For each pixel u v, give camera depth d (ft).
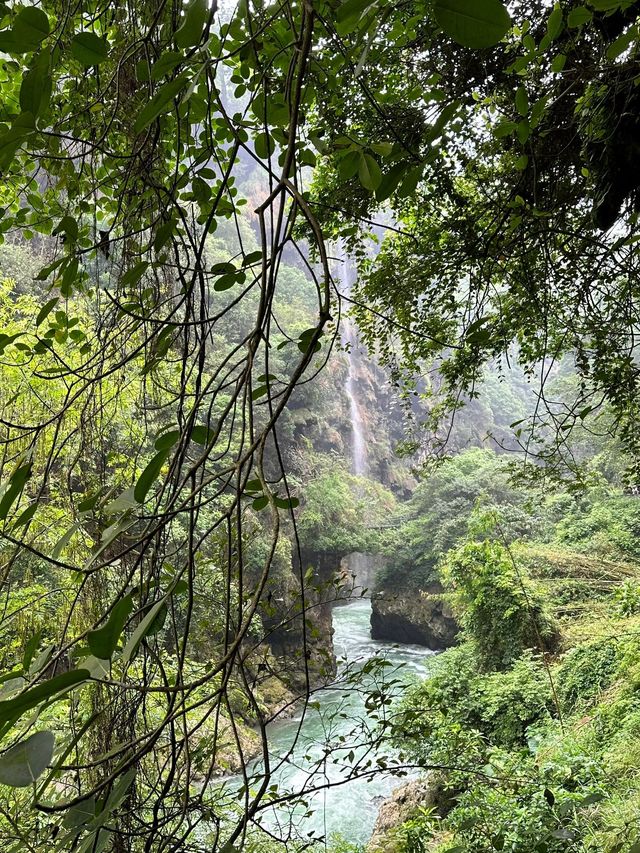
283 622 3.97
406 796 19.76
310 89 3.88
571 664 20.49
